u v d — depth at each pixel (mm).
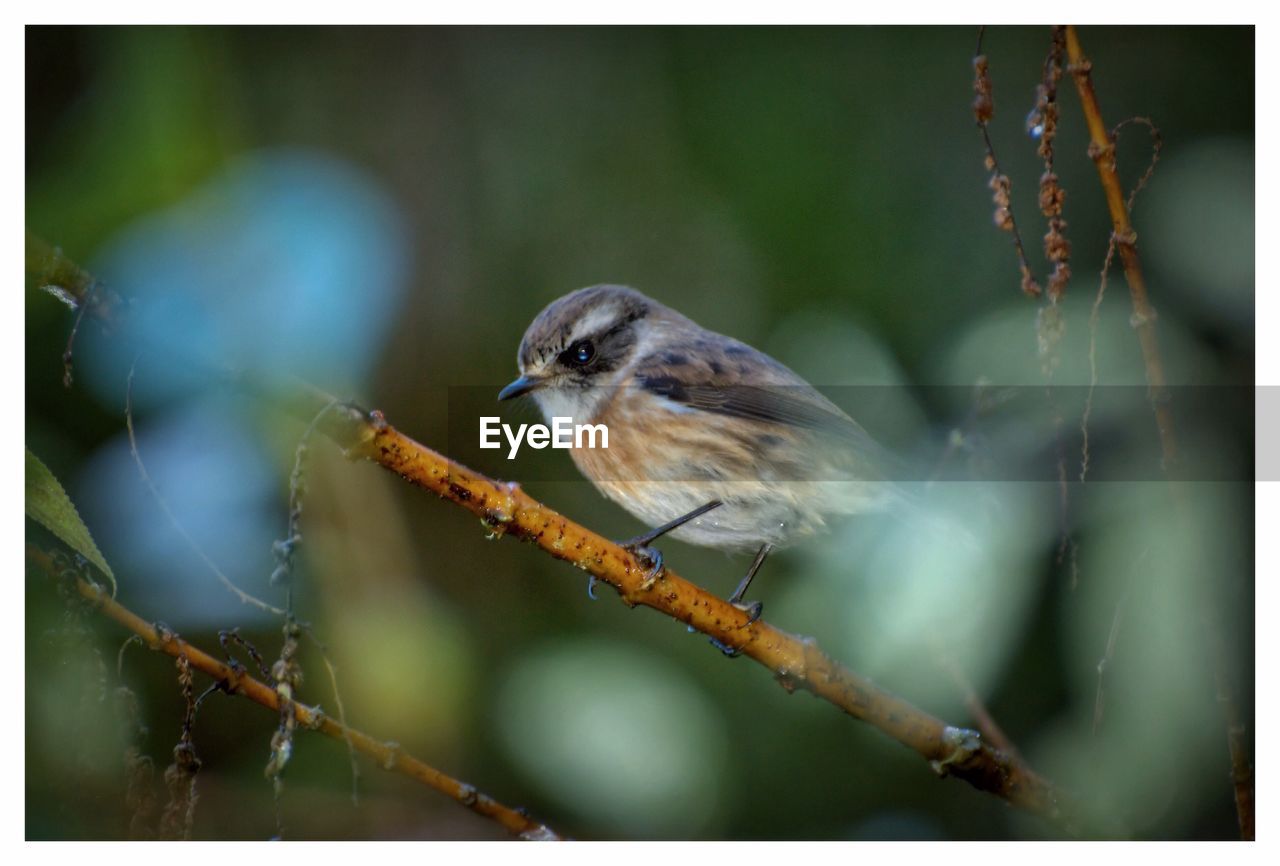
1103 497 3531
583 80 3695
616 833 3570
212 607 3582
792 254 3684
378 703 3590
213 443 3582
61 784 3537
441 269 3680
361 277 3580
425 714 3592
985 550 3537
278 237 3580
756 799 3625
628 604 3545
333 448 3594
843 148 3691
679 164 3691
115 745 3518
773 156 3691
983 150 3691
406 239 3627
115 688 3520
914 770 3629
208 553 3582
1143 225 3660
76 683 3514
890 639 3535
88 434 3611
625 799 3564
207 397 3582
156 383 3580
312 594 3594
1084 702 3527
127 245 3576
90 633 3514
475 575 3652
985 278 3680
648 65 3695
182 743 3514
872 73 3697
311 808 3598
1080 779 3535
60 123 3607
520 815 3537
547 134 3691
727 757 3609
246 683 3520
